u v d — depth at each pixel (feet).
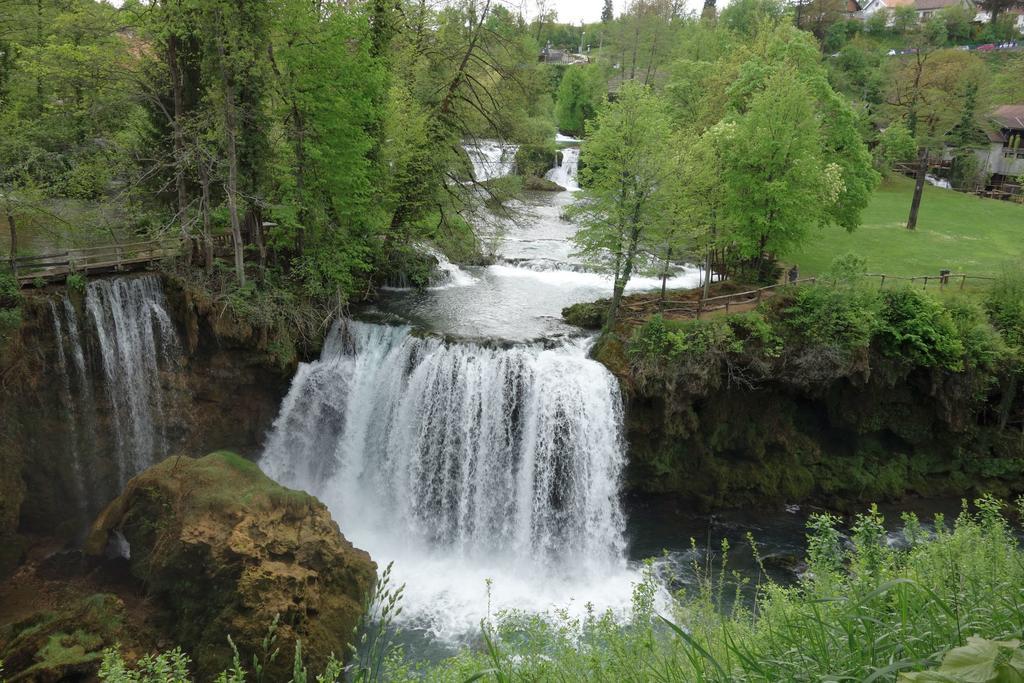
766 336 91.30
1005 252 137.90
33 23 108.68
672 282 121.90
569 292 116.16
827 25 273.13
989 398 104.22
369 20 109.09
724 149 108.27
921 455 103.81
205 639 65.46
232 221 89.97
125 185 103.86
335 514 96.17
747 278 113.80
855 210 127.34
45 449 82.84
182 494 72.18
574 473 88.74
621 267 98.12
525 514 89.15
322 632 67.92
